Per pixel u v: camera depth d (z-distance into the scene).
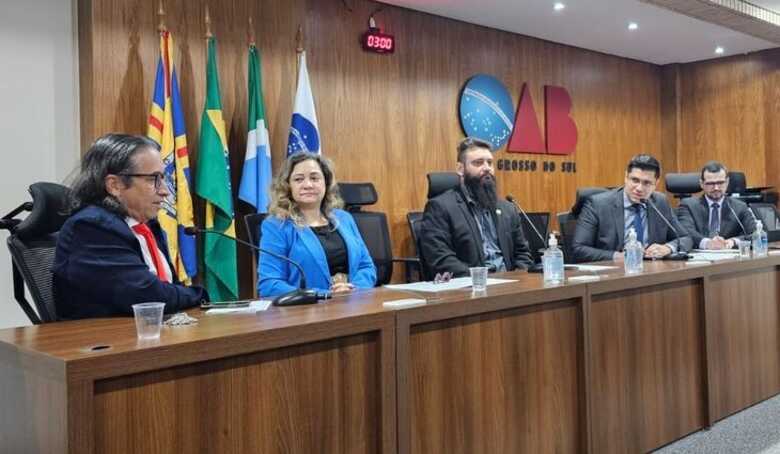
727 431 2.69
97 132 3.41
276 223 2.42
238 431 1.40
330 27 4.53
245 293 3.93
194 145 3.74
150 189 1.80
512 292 1.97
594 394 2.21
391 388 1.65
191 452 1.32
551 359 2.10
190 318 1.55
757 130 6.52
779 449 2.48
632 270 2.56
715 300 2.79
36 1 3.37
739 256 3.14
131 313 1.68
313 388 1.53
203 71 3.78
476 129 5.39
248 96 3.92
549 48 5.98
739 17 5.05
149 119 3.49
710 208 4.38
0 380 1.36
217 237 3.66
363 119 4.72
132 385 1.24
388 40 4.75
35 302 1.77
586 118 6.32
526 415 2.02
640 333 2.43
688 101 6.96
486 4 4.86
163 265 1.91
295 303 1.80
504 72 5.61
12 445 1.32
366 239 3.65
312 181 2.48
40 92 3.39
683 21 5.35
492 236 3.07
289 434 1.48
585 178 6.32
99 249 1.66
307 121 4.00
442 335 1.81
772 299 3.19
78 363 1.15
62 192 1.93
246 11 3.98
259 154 3.83
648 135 6.95
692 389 2.67
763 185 6.49
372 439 1.64
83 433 1.16
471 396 1.87
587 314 2.20
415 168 5.03
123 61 3.49
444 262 2.92
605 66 6.50
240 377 1.40
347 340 1.59
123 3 3.48
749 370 3.00
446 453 1.80
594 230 3.51
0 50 3.27
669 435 2.55
